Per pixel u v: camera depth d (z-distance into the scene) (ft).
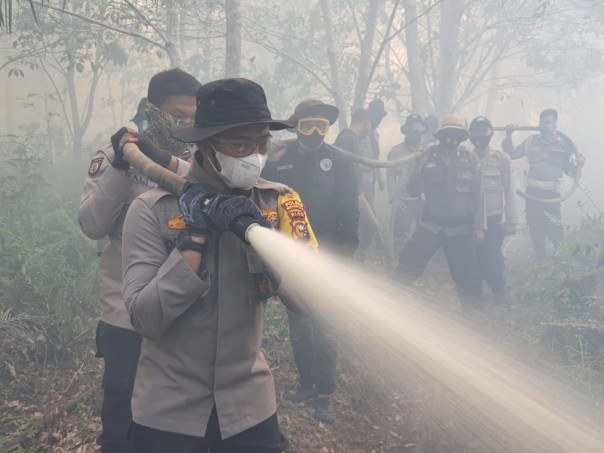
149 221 6.35
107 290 9.17
